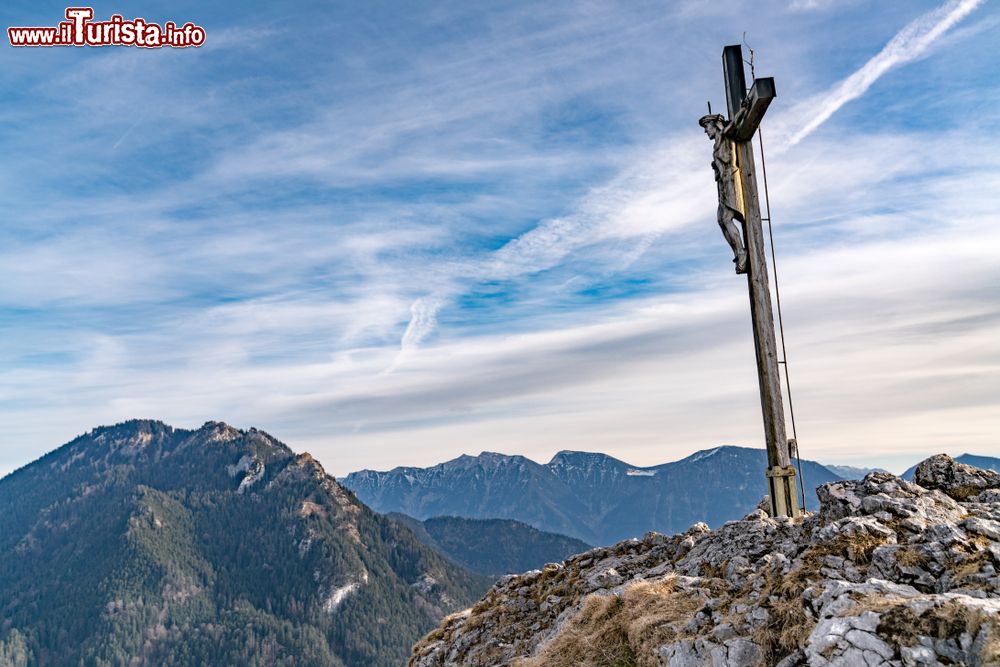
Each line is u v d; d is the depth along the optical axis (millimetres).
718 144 20828
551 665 13289
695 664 11023
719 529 17547
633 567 18328
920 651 8461
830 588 10438
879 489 14266
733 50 20766
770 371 19734
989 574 10281
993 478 15086
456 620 21391
